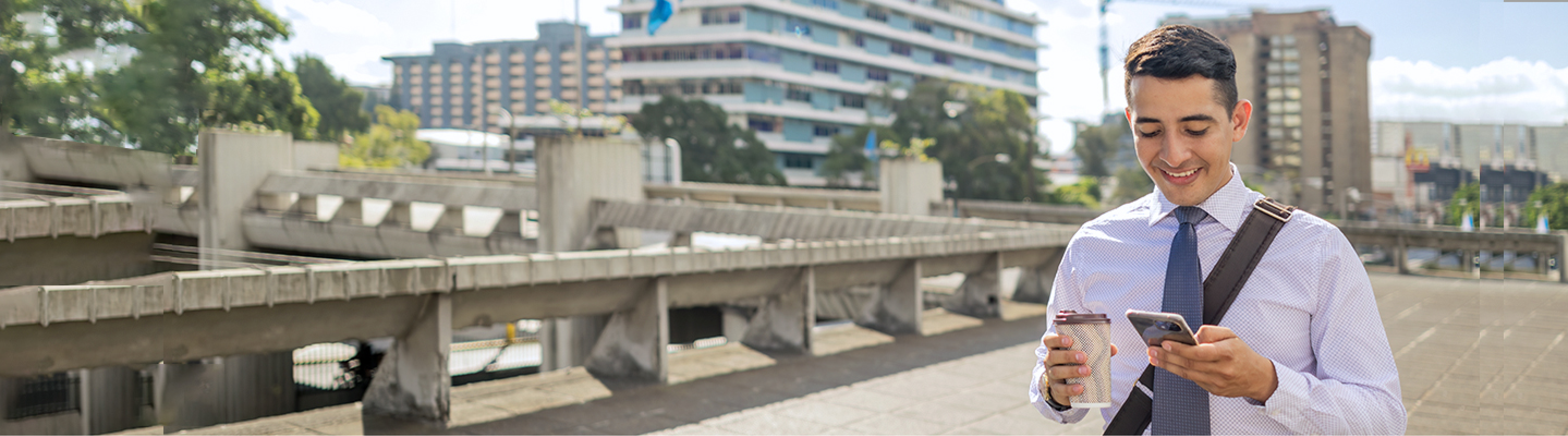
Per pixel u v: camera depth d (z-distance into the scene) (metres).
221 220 16.55
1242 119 1.41
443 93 156.38
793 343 6.77
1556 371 2.30
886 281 7.68
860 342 7.19
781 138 79.44
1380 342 1.35
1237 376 1.19
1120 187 68.12
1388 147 33.66
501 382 5.65
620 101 79.19
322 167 22.72
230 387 10.67
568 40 150.25
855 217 10.91
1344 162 63.00
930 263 7.92
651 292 5.73
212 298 3.84
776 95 78.88
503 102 154.25
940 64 93.88
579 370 6.01
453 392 5.36
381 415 4.83
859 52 83.94
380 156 74.56
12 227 2.61
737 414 4.97
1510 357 2.40
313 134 27.02
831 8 82.00
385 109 81.75
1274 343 1.36
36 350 3.02
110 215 2.77
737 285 6.40
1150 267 1.47
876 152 65.56
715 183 65.31
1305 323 1.37
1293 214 1.38
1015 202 68.06
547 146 13.06
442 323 4.69
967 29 95.50
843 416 4.94
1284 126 64.12
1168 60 1.33
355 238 15.35
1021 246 8.69
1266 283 1.37
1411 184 23.12
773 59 77.81
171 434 3.70
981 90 71.31
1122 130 71.62
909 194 15.48
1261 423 1.35
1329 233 1.36
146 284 3.44
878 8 86.44
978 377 5.90
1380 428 1.27
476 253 13.80
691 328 15.82
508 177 18.41
